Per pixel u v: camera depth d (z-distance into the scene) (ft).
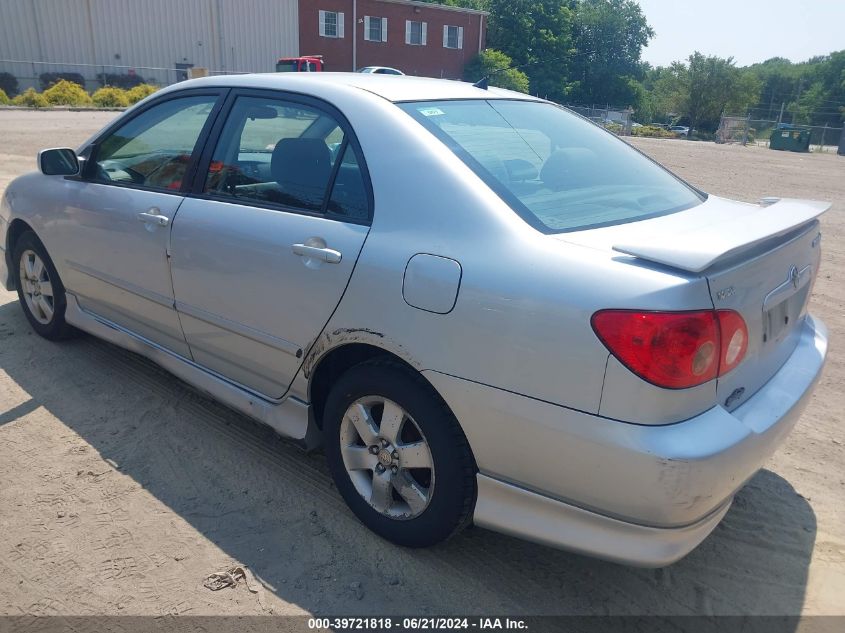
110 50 123.95
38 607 7.91
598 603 8.31
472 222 7.82
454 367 7.66
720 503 7.22
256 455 11.07
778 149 113.60
